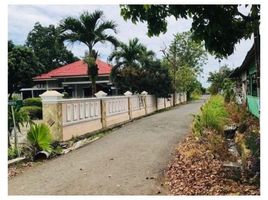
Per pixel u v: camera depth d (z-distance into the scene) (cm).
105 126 1775
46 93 1285
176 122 1964
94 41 2377
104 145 1258
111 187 756
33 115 2666
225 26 778
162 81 3031
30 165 984
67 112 1370
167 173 852
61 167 945
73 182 801
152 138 1388
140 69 2898
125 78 2844
